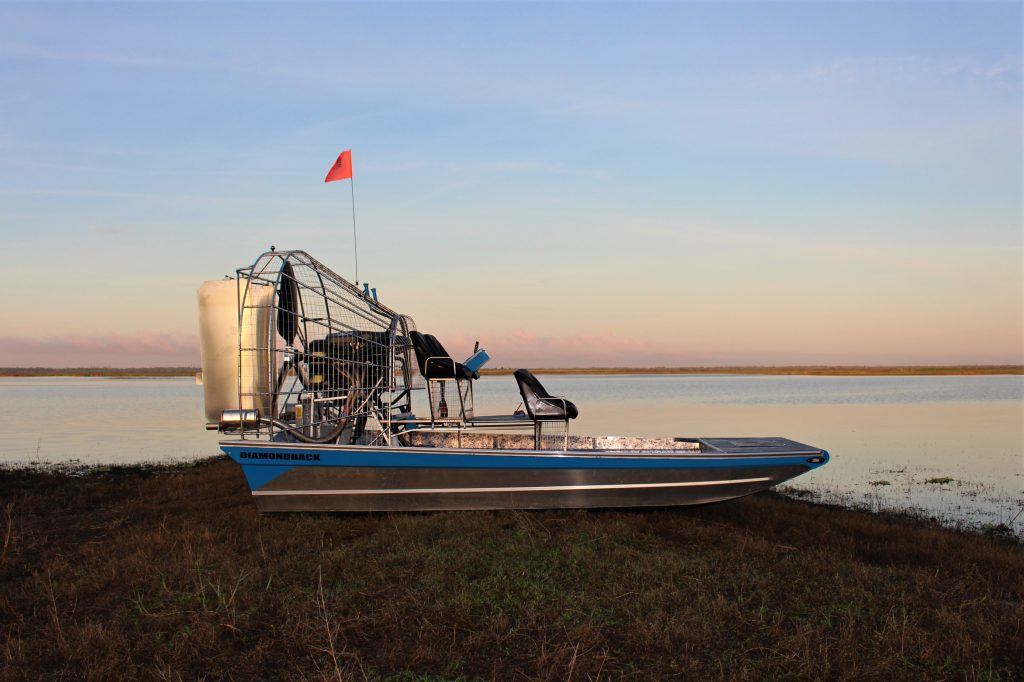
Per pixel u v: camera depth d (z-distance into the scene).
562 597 5.56
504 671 4.44
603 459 8.17
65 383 116.12
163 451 18.72
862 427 25.61
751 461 8.45
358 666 4.48
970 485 13.96
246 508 8.70
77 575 6.23
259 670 4.47
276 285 7.80
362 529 7.77
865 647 4.74
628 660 4.59
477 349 9.44
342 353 8.51
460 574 6.07
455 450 8.05
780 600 5.59
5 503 9.41
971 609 5.50
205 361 8.02
